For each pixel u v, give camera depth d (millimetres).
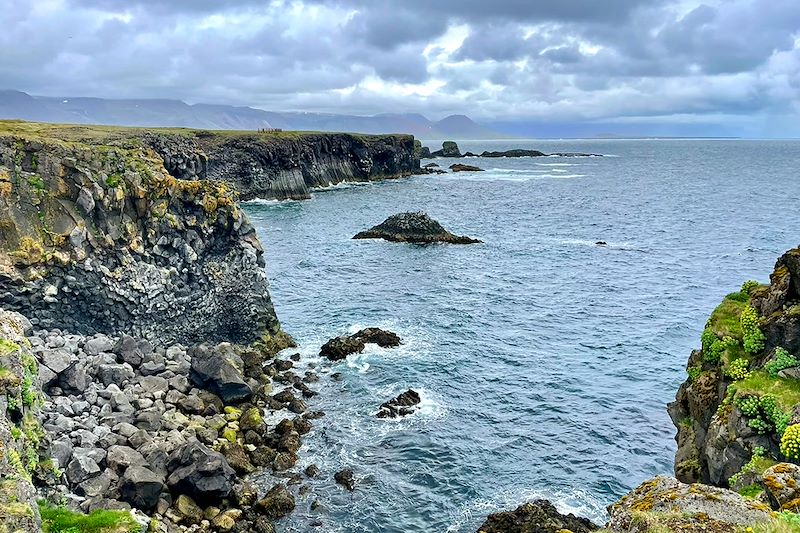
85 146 39562
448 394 39844
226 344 42875
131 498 25359
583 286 66625
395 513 27938
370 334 48469
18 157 36656
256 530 26141
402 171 198375
